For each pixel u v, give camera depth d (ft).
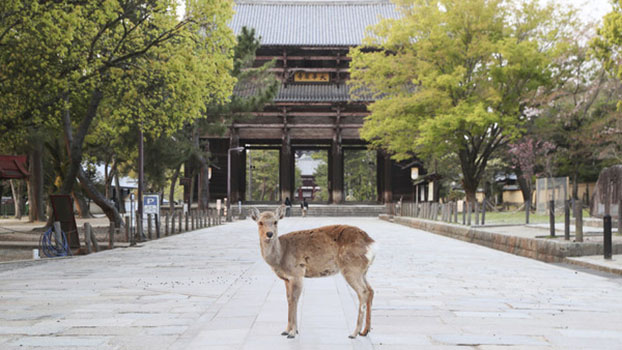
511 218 90.27
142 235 63.93
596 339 17.30
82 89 58.70
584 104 113.80
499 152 143.13
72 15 46.44
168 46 58.08
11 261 43.14
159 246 56.80
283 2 215.51
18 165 66.59
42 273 34.55
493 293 26.55
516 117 108.27
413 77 113.91
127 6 57.21
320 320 19.44
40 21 46.09
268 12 212.23
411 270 36.29
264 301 23.63
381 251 51.47
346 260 16.53
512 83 105.60
